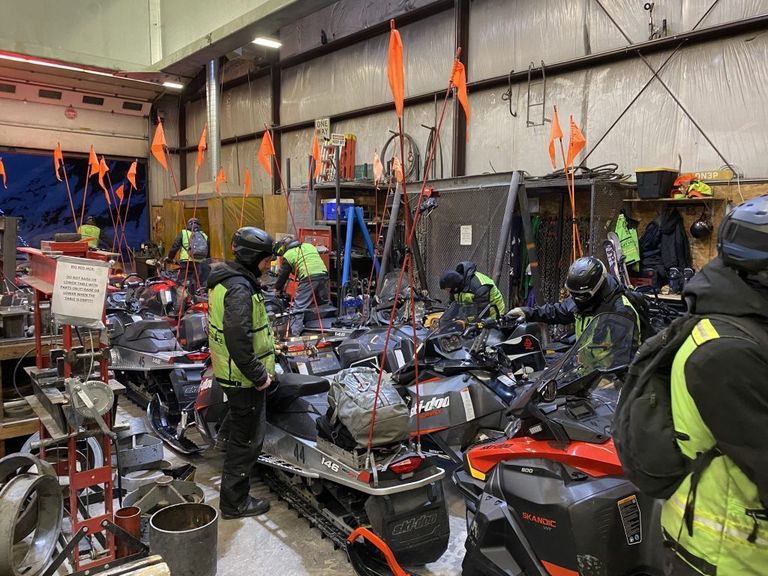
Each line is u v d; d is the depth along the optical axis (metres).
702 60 5.88
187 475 3.21
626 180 6.20
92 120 14.66
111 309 5.32
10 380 3.66
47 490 2.51
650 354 1.33
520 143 7.61
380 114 9.78
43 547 2.42
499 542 2.21
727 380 1.12
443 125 8.63
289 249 5.71
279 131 12.13
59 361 2.43
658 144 6.25
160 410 4.53
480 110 8.09
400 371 3.21
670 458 1.25
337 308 6.22
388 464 2.46
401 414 2.52
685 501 1.26
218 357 2.96
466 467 2.46
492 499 2.27
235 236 3.00
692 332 1.22
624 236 5.87
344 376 2.77
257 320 3.06
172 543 2.34
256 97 12.81
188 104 15.59
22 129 13.63
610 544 1.95
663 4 6.16
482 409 3.08
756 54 5.53
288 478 3.22
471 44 8.19
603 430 2.14
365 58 10.03
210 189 11.69
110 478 2.37
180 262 7.59
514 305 6.66
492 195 6.19
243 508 3.14
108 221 15.06
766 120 5.49
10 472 2.59
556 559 2.04
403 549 2.46
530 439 2.24
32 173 13.88
